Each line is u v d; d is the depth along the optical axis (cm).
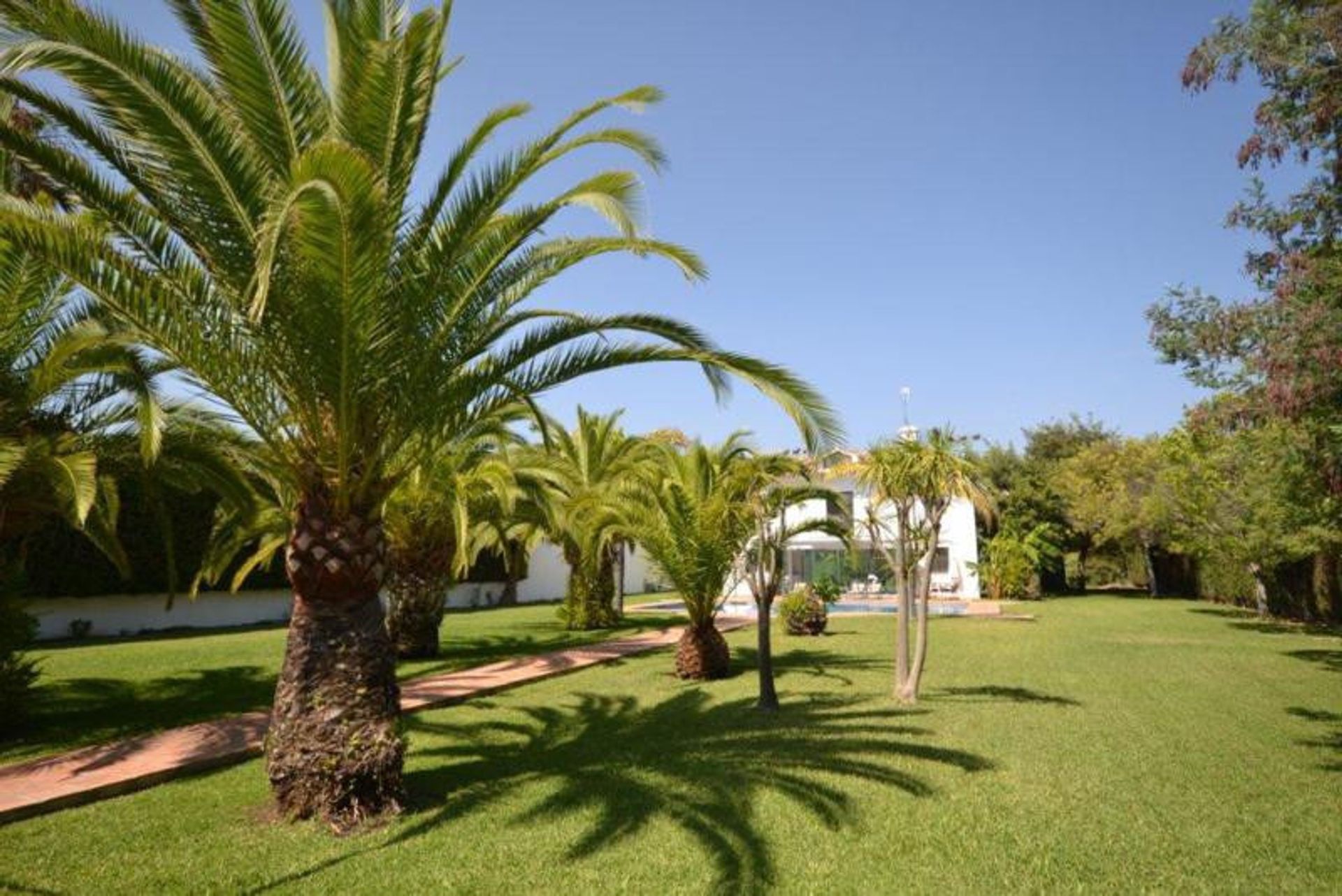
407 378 605
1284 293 641
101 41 478
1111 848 488
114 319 684
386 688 588
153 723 852
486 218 607
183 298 573
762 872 452
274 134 565
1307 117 653
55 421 843
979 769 660
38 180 784
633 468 1403
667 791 601
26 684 839
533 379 661
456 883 440
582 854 481
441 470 1251
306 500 592
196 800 598
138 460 862
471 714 923
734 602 3225
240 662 1313
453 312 616
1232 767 668
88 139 546
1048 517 3356
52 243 525
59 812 569
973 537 3156
